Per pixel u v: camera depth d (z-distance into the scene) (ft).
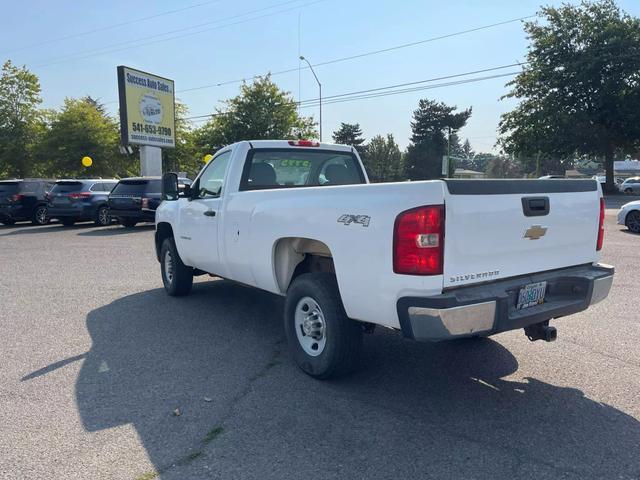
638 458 10.66
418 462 10.53
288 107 134.51
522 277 13.16
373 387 14.28
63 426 12.12
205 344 17.94
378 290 12.24
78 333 19.34
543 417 12.46
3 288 27.55
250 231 16.89
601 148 121.70
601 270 14.79
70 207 61.67
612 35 114.83
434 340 11.59
